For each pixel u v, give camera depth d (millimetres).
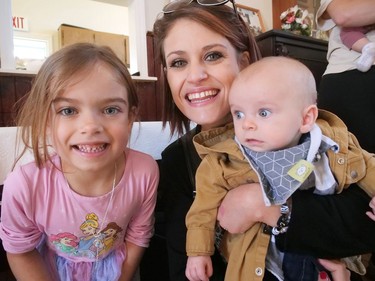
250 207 632
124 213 757
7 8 1686
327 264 613
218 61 742
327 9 1144
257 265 625
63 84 603
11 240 698
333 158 648
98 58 654
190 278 669
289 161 620
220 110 760
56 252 776
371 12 1004
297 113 630
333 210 592
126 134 685
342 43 1119
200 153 743
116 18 5141
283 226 607
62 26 4102
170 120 970
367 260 1322
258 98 627
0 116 1673
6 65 1699
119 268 773
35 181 678
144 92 2150
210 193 702
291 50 2021
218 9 756
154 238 996
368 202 619
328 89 1135
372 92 1014
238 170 678
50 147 682
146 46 2170
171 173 834
